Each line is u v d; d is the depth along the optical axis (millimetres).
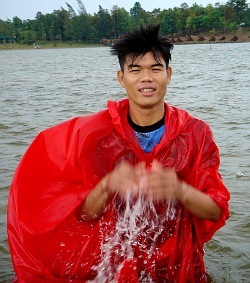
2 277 4609
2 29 142125
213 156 3951
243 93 16828
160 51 3781
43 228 3961
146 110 3869
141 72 3781
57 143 3992
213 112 12594
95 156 3988
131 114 3975
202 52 63656
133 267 4027
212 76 24969
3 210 6008
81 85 22781
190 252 4035
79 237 4086
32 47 134375
